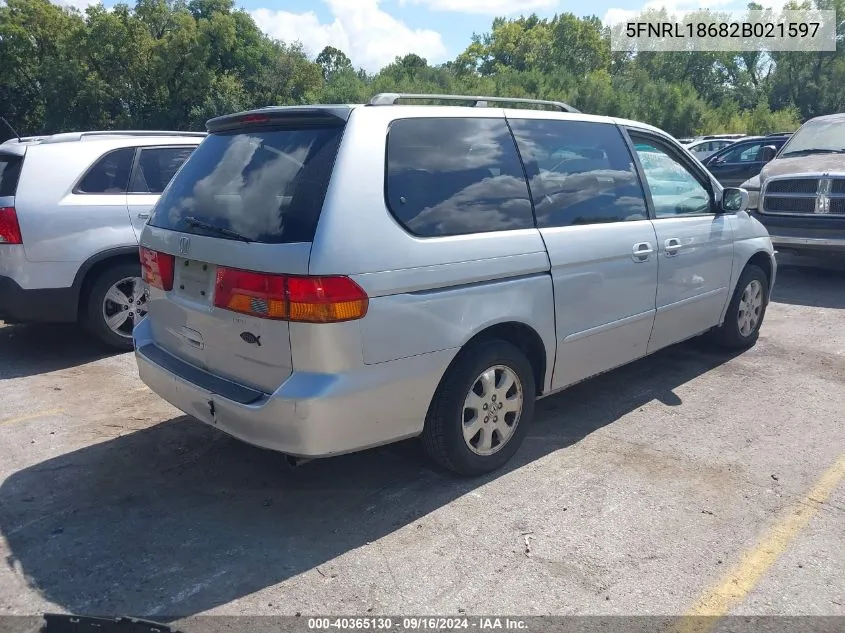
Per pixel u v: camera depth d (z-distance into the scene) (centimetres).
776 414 466
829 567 303
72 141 589
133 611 279
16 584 296
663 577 297
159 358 383
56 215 561
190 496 368
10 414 479
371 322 311
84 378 552
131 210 598
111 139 610
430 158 349
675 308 492
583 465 396
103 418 471
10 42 4572
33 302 559
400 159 336
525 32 8669
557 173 409
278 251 306
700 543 320
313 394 301
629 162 462
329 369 305
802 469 389
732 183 1519
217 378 346
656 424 452
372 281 309
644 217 463
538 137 405
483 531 332
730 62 6688
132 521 344
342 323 302
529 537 326
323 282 298
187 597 287
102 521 345
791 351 600
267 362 318
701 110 4791
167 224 378
